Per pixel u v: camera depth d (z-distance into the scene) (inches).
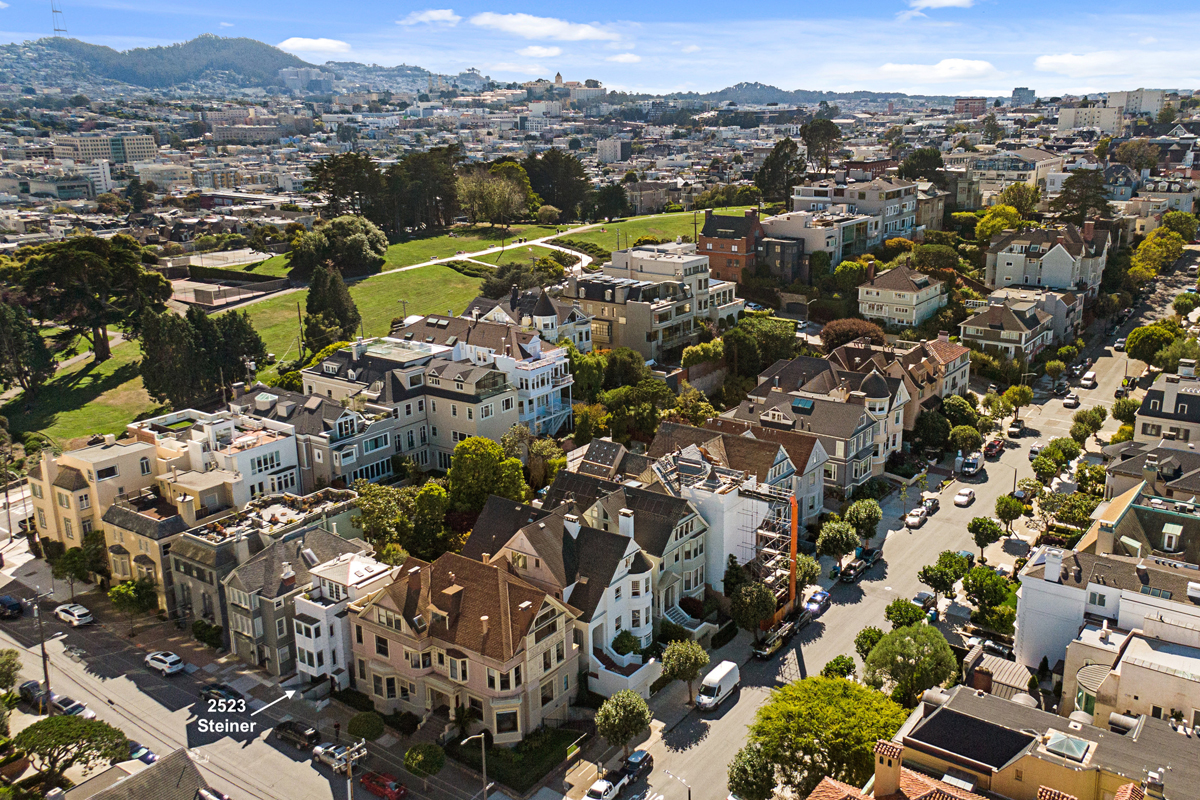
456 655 3065.9
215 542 3651.6
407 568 3312.0
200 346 6284.5
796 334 7047.2
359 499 4045.3
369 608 3238.2
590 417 5280.5
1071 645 2997.0
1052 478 5068.9
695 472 4030.5
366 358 5246.1
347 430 4643.2
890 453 5315.0
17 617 3973.9
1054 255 7775.6
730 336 6486.2
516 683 3021.7
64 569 4040.4
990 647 3528.5
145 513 4042.8
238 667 3553.2
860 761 2551.7
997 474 5315.0
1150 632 2974.9
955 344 6299.2
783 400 5098.4
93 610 4020.7
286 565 3491.6
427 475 4968.0
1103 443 5634.8
